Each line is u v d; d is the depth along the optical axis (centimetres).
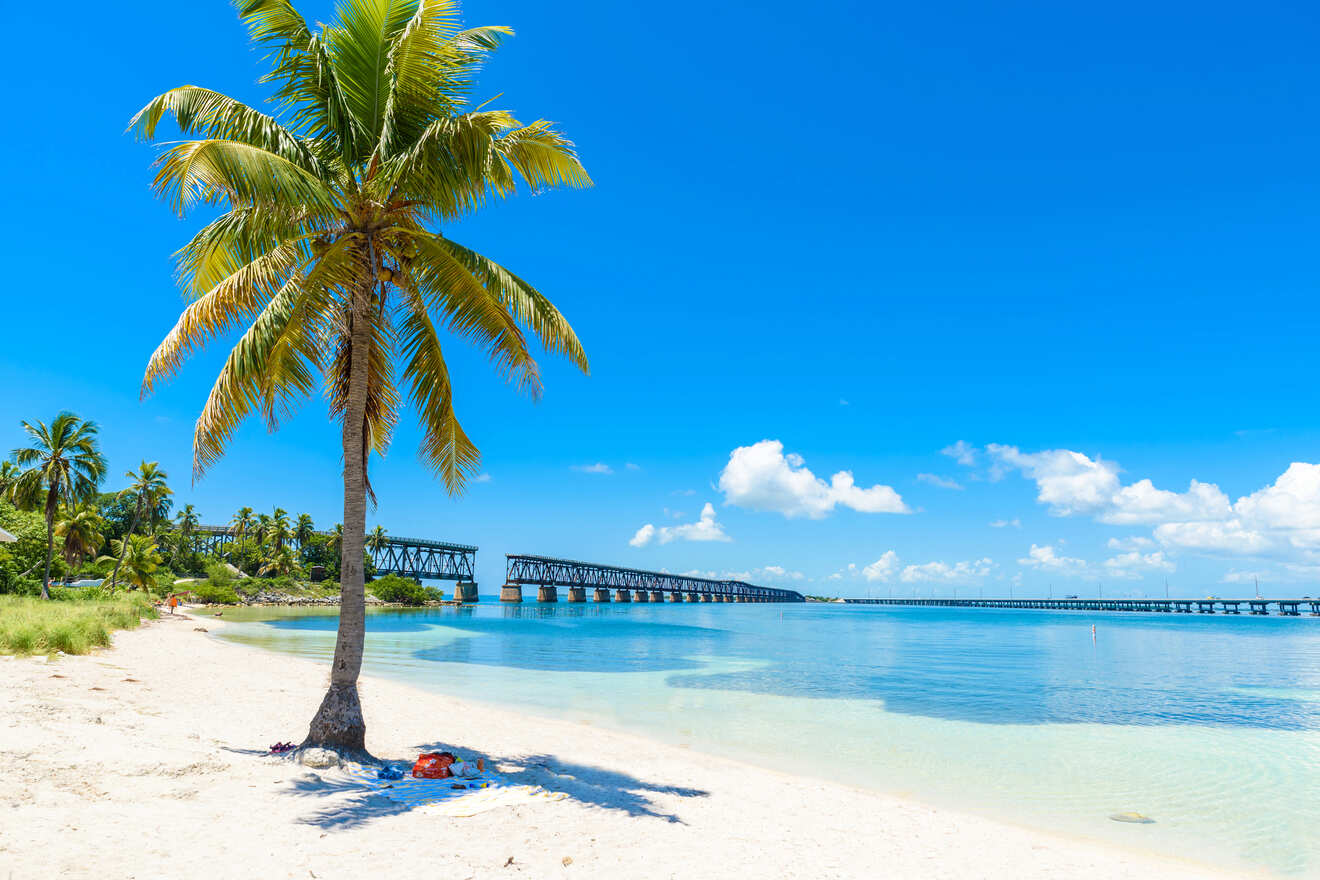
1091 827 988
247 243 1003
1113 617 19438
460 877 588
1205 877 790
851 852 783
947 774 1298
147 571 6022
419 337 1176
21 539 4684
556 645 4591
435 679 2594
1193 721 1928
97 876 500
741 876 663
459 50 1030
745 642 5294
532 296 1079
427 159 940
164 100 873
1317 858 866
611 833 770
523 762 1177
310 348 993
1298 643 6444
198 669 2111
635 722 1770
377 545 13538
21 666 1600
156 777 782
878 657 4072
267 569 10762
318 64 991
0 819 578
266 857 585
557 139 974
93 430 4319
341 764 930
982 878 726
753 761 1363
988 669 3456
